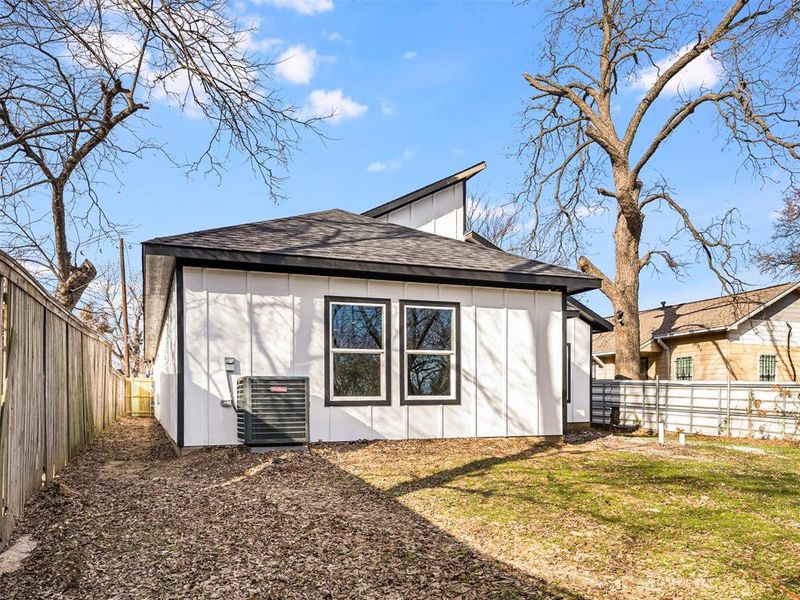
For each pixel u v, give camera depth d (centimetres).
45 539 450
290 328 927
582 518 535
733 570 410
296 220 1177
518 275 1057
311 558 425
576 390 1574
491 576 397
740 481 717
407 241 1152
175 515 521
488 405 1057
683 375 2244
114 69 891
